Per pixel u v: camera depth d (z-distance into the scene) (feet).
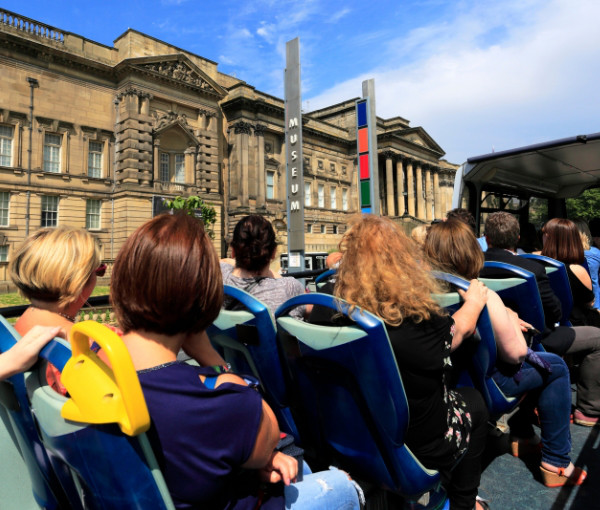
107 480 3.25
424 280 5.92
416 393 5.78
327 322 6.11
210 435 3.60
